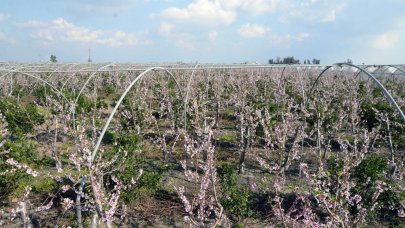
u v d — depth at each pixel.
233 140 13.77
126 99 14.70
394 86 20.20
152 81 20.14
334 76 25.50
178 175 10.62
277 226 7.96
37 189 8.79
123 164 8.17
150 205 8.79
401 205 7.80
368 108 14.01
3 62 25.58
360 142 12.65
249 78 19.92
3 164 8.54
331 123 13.22
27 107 13.99
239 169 11.05
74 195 8.43
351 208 7.56
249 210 8.05
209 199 8.43
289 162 9.45
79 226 6.52
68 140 12.80
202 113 12.95
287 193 9.23
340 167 7.90
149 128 14.08
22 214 6.06
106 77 29.41
